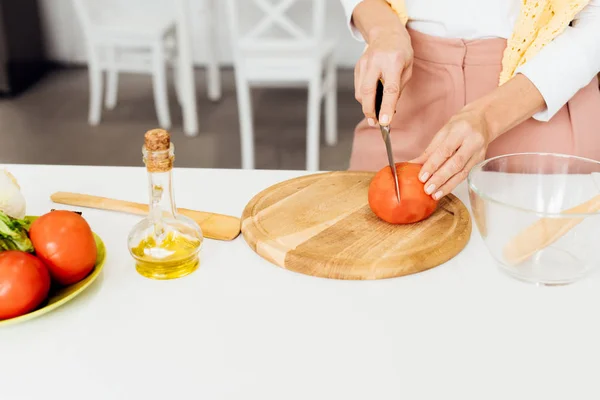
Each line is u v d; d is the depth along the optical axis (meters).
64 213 0.72
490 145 1.18
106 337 0.67
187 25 3.05
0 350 0.65
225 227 0.87
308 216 0.88
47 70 4.11
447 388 0.60
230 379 0.61
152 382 0.61
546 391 0.60
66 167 1.06
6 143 3.09
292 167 2.91
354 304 0.72
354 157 1.33
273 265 0.80
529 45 1.10
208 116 3.47
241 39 2.57
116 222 0.90
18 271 0.65
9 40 3.70
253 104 3.65
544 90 1.01
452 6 1.15
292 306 0.72
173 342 0.66
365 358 0.64
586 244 0.74
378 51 0.99
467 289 0.75
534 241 0.74
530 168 0.87
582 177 0.86
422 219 0.88
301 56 2.62
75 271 0.71
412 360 0.64
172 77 4.02
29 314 0.66
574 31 1.05
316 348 0.65
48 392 0.60
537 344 0.66
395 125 1.28
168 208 0.76
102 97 3.70
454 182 0.87
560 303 0.73
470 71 1.17
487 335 0.67
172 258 0.76
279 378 0.61
